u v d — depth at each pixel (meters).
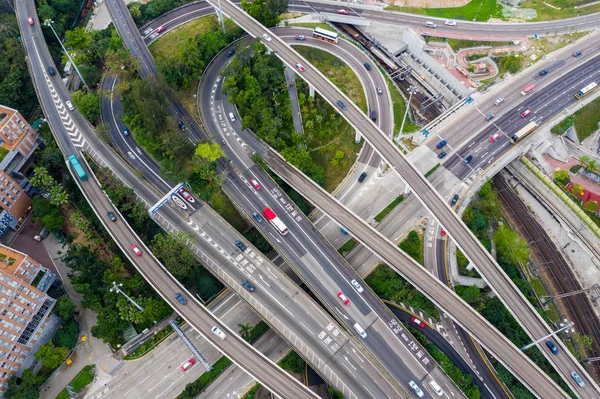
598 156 186.62
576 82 193.88
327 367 129.88
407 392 125.62
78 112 190.50
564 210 176.38
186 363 144.75
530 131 180.50
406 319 149.50
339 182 179.00
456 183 170.75
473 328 132.88
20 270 143.00
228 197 167.25
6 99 192.62
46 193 173.50
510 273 159.00
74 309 156.00
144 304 147.25
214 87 198.25
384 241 148.62
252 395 138.25
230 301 156.50
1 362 131.00
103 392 141.88
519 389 134.12
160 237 153.25
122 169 175.88
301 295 143.38
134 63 191.12
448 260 157.62
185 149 173.88
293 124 188.00
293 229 156.00
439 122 187.75
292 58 190.88
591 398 122.06
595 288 162.12
